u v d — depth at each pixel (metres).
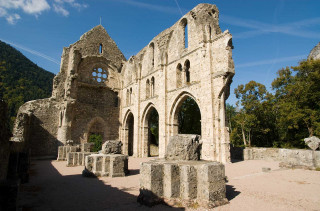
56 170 14.99
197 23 19.95
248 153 21.38
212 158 16.41
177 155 8.48
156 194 6.92
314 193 8.08
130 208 6.55
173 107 22.22
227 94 18.19
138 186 9.56
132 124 34.16
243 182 10.12
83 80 31.03
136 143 26.88
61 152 22.38
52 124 27.36
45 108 27.27
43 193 8.48
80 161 17.72
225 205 6.71
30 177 12.21
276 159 19.48
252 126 33.59
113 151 13.28
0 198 5.30
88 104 30.69
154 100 24.81
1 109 7.06
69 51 30.62
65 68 29.81
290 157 14.66
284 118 26.55
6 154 7.84
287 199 7.34
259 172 12.89
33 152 25.53
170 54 23.47
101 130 31.58
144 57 28.62
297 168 13.92
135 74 29.30
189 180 6.80
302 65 27.23
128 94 32.09
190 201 6.64
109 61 33.69
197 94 18.89
